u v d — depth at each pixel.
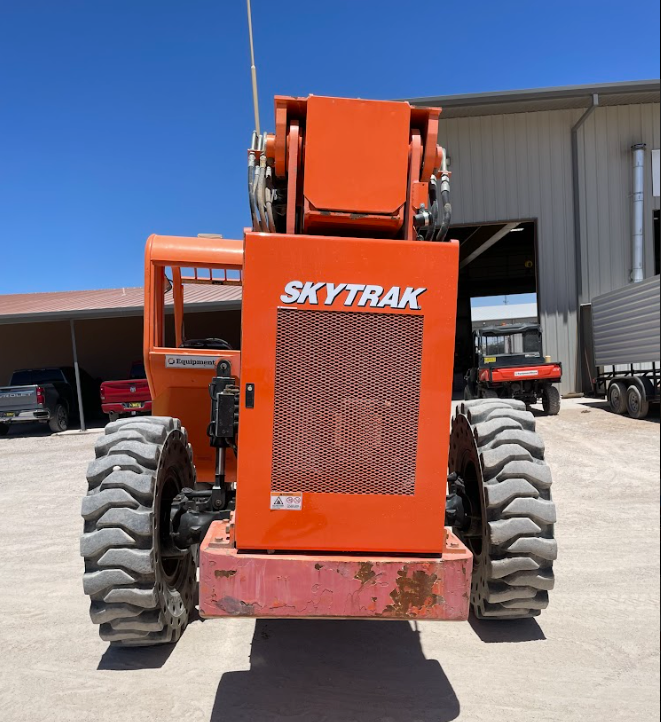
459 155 18.05
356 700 2.90
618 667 3.16
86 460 10.98
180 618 3.56
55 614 4.02
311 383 2.61
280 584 2.53
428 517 2.64
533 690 2.96
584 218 17.89
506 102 16.58
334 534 2.64
